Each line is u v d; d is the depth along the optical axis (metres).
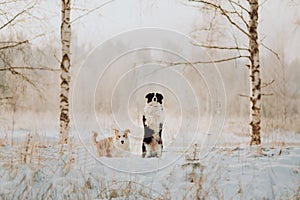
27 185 5.75
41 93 10.92
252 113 9.57
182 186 6.14
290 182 6.32
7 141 9.96
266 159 7.44
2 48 9.91
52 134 13.42
